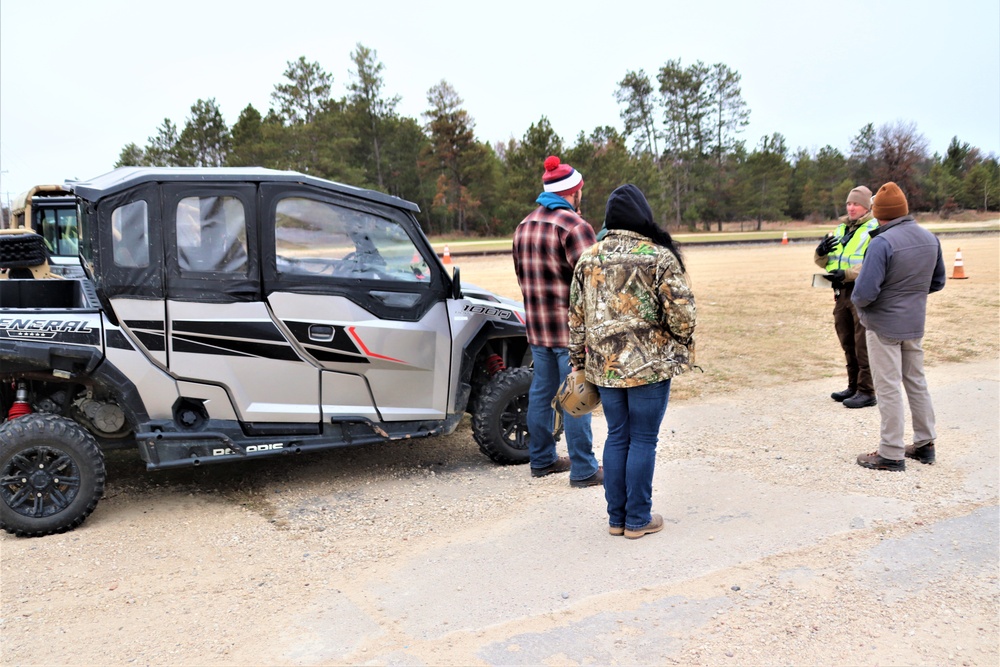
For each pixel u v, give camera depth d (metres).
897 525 3.97
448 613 3.29
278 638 3.15
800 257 26.61
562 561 3.75
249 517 4.62
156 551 4.12
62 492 4.35
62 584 3.72
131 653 3.07
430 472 5.46
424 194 67.38
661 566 3.61
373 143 67.19
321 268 4.73
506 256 30.39
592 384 3.93
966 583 3.33
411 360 5.03
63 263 10.69
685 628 3.05
